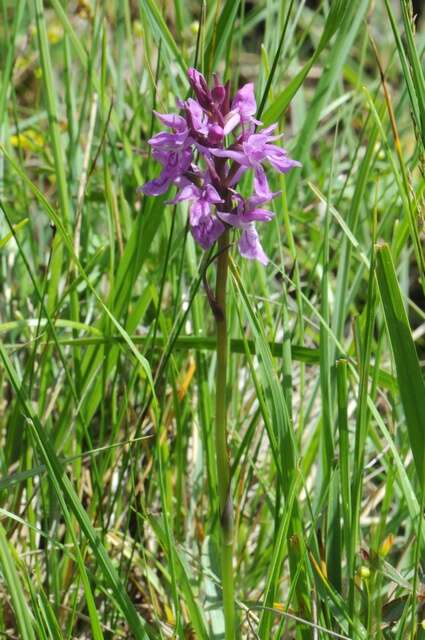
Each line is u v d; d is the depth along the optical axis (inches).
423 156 24.9
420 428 24.0
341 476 24.8
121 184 30.4
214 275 29.8
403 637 24.6
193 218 22.8
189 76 23.1
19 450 29.3
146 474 28.6
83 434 28.5
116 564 28.3
